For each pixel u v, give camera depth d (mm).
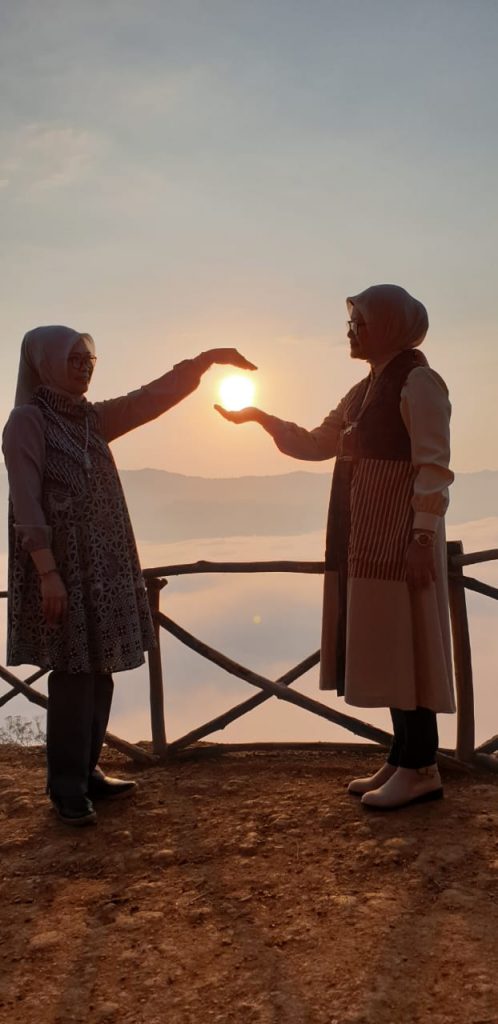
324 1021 2092
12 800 3807
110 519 3473
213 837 3260
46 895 2887
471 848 2992
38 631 3375
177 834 3324
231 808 3572
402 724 3410
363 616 3268
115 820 3510
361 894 2721
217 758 4352
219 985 2275
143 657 3504
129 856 3123
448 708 3264
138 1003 2225
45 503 3357
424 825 3221
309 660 4168
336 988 2219
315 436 3889
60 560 3352
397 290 3318
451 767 3904
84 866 3082
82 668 3330
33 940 2574
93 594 3367
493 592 3891
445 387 3289
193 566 4277
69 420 3467
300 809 3480
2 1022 2180
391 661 3238
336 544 3479
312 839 3176
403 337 3332
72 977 2365
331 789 3721
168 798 3752
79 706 3453
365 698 3258
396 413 3271
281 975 2297
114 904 2770
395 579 3238
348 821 3314
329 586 3506
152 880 2943
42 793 3881
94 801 3736
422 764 3406
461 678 3912
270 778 3953
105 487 3480
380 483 3283
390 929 2486
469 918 2516
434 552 3230
